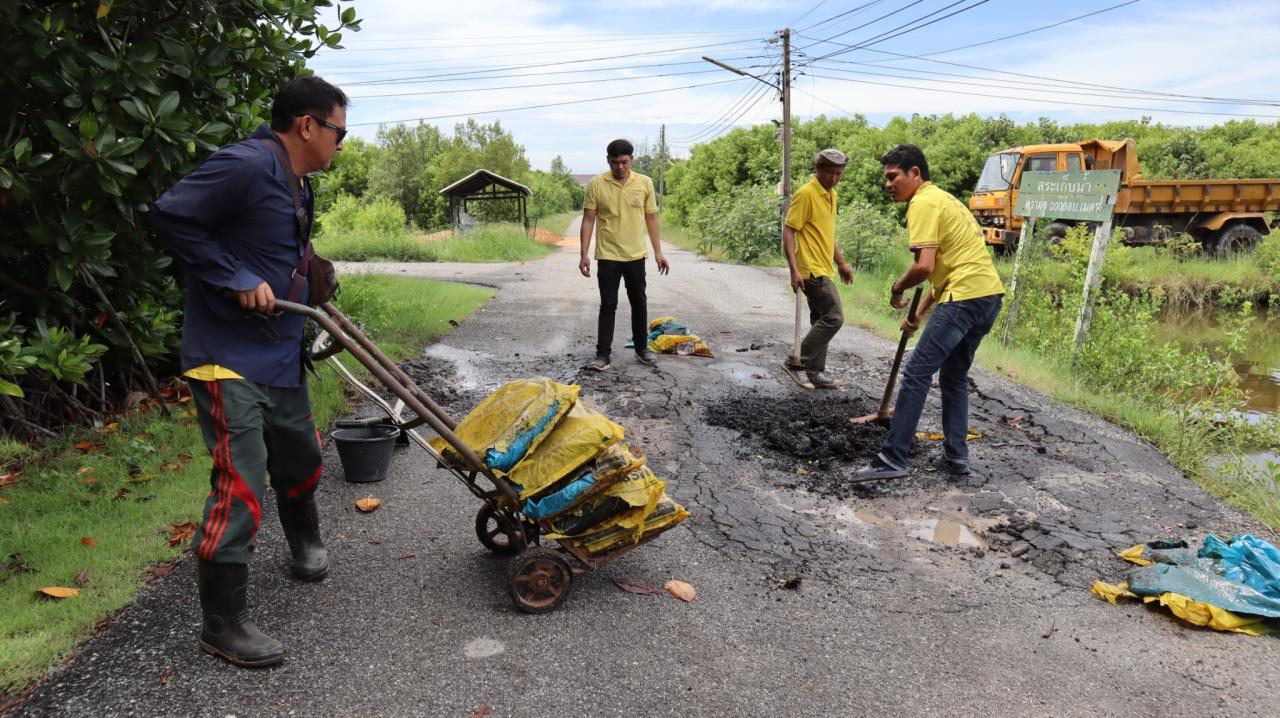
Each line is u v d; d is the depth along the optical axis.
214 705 2.53
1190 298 15.87
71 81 4.24
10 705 2.48
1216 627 3.15
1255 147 34.31
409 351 7.54
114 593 3.11
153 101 4.62
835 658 2.92
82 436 4.80
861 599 3.36
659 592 3.35
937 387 6.84
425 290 11.80
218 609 2.71
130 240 5.07
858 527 4.09
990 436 5.57
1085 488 4.65
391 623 3.04
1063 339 8.66
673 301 12.19
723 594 3.35
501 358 7.61
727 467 4.84
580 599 3.27
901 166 4.71
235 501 2.68
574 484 3.03
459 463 3.24
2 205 4.33
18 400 4.82
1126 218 18.14
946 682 2.79
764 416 5.83
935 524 4.15
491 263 20.69
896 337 9.24
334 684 2.65
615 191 6.89
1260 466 5.63
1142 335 8.09
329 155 2.90
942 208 4.51
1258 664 2.95
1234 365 11.35
